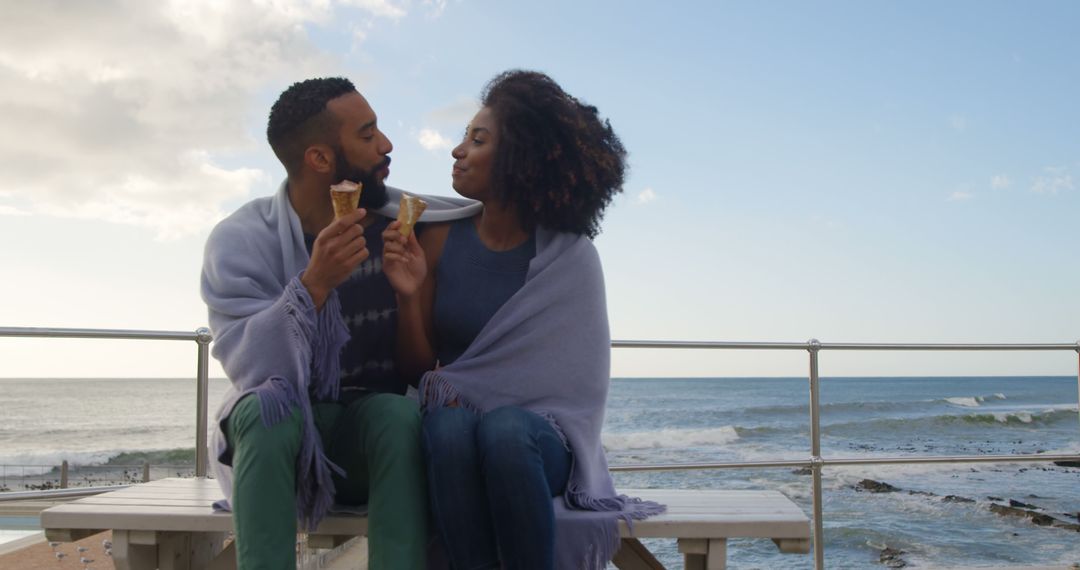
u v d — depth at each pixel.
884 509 15.27
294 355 1.62
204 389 3.17
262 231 1.91
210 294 1.81
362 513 1.72
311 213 1.95
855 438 26.44
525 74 1.97
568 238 1.94
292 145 1.90
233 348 1.69
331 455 1.74
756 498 2.02
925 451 24.34
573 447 1.76
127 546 1.85
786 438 26.17
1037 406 34.69
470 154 1.91
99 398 44.69
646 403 34.56
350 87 1.93
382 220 2.00
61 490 2.89
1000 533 13.61
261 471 1.53
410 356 1.93
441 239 2.02
